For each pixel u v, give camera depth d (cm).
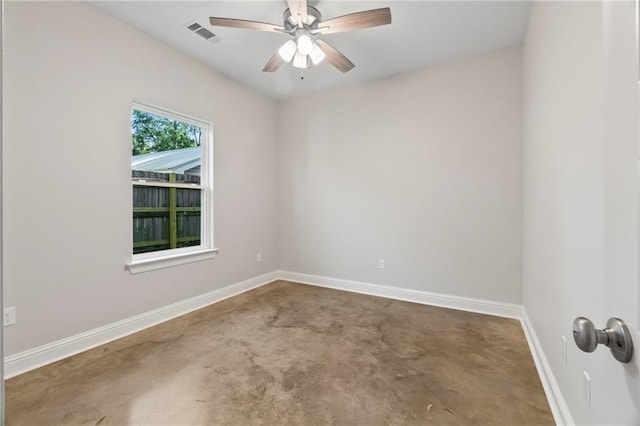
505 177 294
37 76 200
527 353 219
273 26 219
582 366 124
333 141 390
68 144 216
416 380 186
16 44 191
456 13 237
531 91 235
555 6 164
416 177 338
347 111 379
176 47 288
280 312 304
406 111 342
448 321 280
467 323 275
